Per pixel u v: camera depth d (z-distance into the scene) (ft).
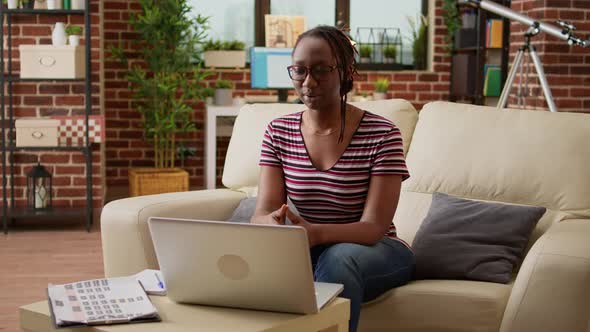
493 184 9.33
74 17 18.20
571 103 19.19
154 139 22.22
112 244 9.22
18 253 15.48
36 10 17.40
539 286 7.41
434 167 9.66
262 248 6.10
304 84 7.77
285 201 8.30
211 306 6.55
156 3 21.84
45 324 6.22
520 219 8.75
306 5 25.09
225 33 24.80
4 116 17.58
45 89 18.19
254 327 6.04
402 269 8.04
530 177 9.18
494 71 23.16
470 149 9.55
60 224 18.24
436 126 9.86
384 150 7.88
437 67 24.98
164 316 6.28
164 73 22.13
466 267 8.54
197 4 24.56
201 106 23.91
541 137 9.29
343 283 7.30
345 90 7.95
